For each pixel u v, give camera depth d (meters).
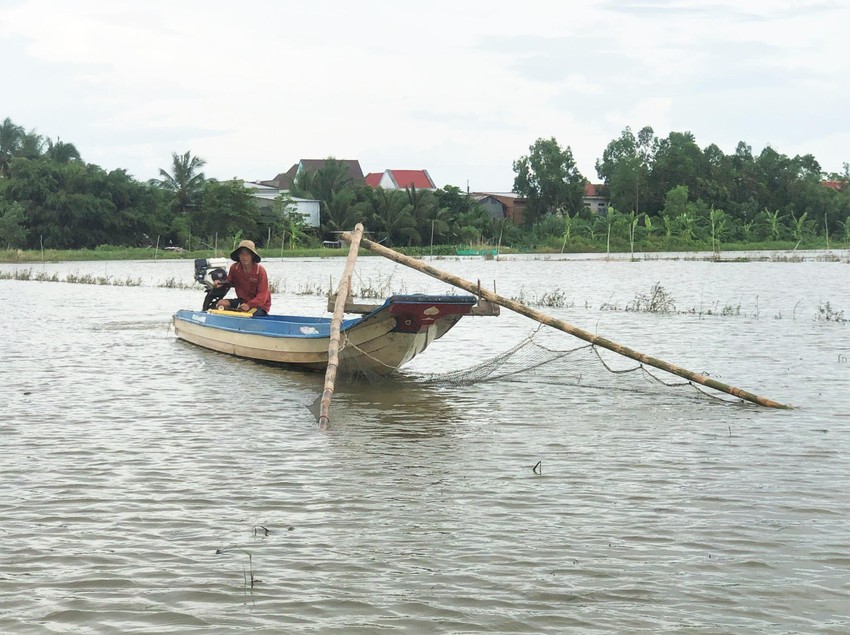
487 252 77.69
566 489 8.60
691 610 6.05
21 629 5.76
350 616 5.95
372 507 8.08
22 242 81.44
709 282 39.62
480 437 10.75
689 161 109.31
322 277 45.59
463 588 6.37
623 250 91.00
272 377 14.94
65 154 95.69
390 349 14.14
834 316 23.91
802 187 111.38
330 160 100.31
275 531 7.46
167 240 89.56
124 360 16.77
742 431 10.95
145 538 7.30
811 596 6.24
